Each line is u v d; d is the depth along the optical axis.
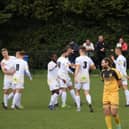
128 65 77.88
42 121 40.66
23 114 44.25
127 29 87.88
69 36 87.50
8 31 89.25
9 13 88.25
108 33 87.44
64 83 48.56
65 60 48.53
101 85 63.00
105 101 35.31
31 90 59.97
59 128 37.56
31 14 88.50
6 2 88.19
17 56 47.75
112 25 87.50
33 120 41.19
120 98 54.31
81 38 87.06
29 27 89.00
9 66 47.62
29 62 78.19
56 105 48.81
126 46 77.19
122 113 44.62
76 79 45.38
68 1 87.00
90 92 57.88
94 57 73.69
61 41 87.31
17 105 47.88
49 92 58.44
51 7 87.88
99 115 43.44
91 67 45.50
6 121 40.81
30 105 49.97
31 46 87.94
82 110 46.41
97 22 88.06
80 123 39.59
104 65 35.56
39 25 88.81
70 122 40.09
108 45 86.62
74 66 48.31
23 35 88.62
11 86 47.84
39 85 64.19
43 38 88.12
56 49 86.25
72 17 88.31
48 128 37.56
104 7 87.06
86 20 88.12
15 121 40.78
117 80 35.31
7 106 48.47
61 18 88.31
